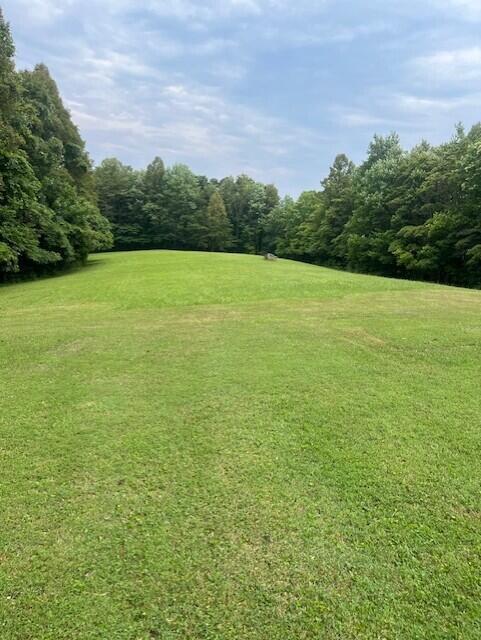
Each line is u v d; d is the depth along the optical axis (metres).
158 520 2.98
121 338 8.44
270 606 2.30
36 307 13.52
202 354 7.11
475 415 4.62
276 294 14.45
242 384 5.61
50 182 27.61
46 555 2.66
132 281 18.55
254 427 4.37
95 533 2.85
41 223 23.88
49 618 2.22
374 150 38.53
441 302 12.16
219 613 2.26
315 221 47.44
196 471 3.58
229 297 14.02
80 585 2.43
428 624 2.20
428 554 2.66
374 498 3.21
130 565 2.57
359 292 14.61
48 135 31.58
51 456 3.86
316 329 8.83
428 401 4.99
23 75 30.11
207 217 59.34
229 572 2.52
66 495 3.27
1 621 2.21
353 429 4.30
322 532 2.85
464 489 3.32
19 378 6.00
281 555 2.65
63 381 5.86
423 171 30.61
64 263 26.94
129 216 59.03
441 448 3.94
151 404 5.01
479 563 2.59
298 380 5.72
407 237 30.31
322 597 2.35
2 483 3.44
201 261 28.05
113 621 2.21
